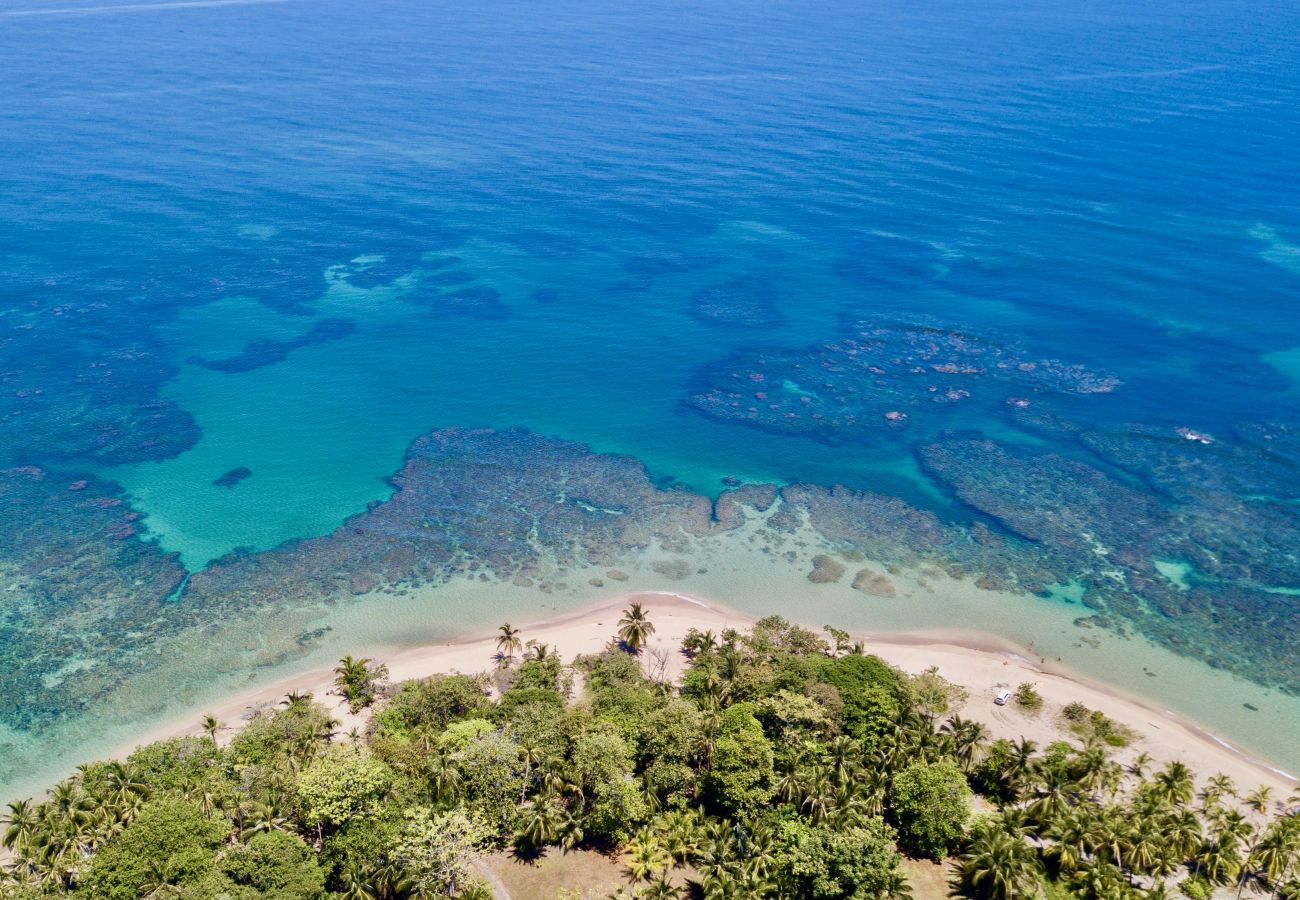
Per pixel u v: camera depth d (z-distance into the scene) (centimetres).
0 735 9094
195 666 10094
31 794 8444
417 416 15262
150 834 6762
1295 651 10525
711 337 18025
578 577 11769
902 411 15488
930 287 19912
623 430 15000
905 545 12431
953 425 15112
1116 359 17025
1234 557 12075
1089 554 12212
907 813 7612
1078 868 7238
